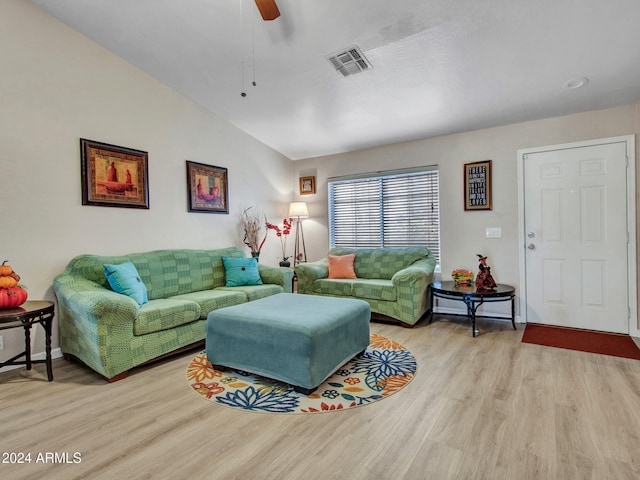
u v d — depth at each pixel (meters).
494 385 2.24
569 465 1.47
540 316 3.64
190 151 3.92
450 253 4.12
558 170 3.51
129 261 3.12
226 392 2.21
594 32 2.38
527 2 2.19
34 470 1.49
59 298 2.74
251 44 2.87
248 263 3.99
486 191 3.87
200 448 1.63
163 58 3.23
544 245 3.60
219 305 3.19
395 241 4.66
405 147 4.45
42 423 1.86
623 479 1.38
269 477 1.43
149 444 1.67
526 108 3.41
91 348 2.41
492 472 1.44
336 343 2.37
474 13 2.33
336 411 1.96
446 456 1.55
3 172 2.57
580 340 3.11
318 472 1.46
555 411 1.91
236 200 4.51
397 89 3.30
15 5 2.63
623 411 1.89
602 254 3.34
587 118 3.38
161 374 2.51
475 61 2.80
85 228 3.03
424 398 2.09
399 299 3.63
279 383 2.35
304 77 3.27
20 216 2.65
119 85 3.26
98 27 2.90
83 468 1.50
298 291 4.41
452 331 3.47
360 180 4.94
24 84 2.67
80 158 2.99
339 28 2.59
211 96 3.83
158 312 2.64
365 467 1.49
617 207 3.26
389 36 2.64
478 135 3.93
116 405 2.05
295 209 5.07
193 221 3.96
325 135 4.48
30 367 2.60
